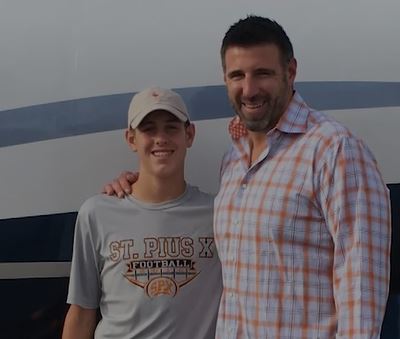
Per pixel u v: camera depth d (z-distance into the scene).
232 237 2.07
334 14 2.85
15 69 2.76
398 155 2.79
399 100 2.80
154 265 2.31
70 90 2.75
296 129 2.00
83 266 2.39
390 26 2.85
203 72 2.77
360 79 2.80
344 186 1.86
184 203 2.37
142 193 2.36
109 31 2.79
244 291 2.02
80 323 2.46
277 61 2.02
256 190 2.00
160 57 2.77
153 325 2.30
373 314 1.81
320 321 1.93
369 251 1.83
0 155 2.71
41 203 2.71
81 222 2.37
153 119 2.32
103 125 2.74
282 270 1.94
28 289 2.73
